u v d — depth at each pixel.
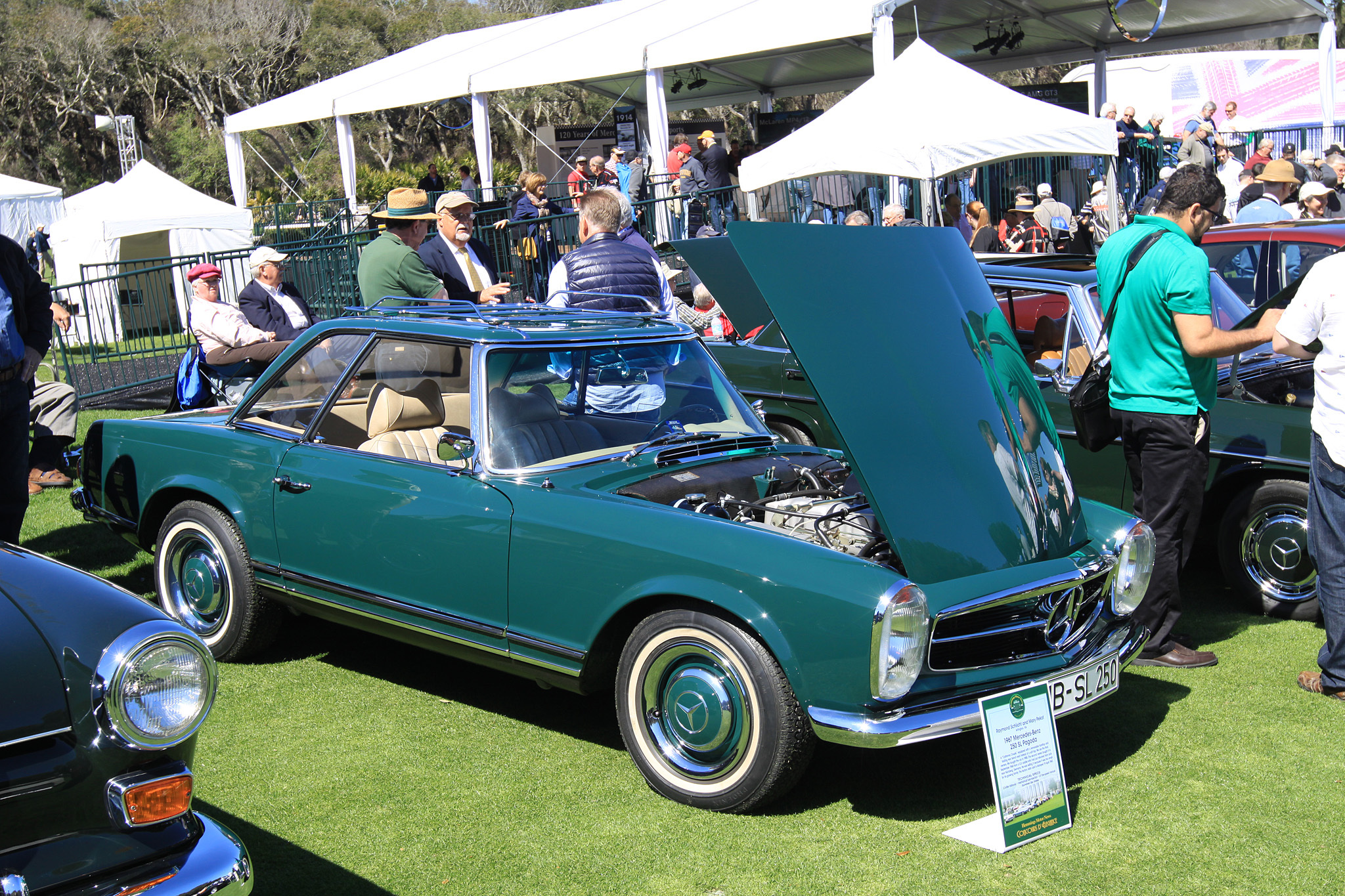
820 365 3.73
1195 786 3.91
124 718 2.43
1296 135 18.89
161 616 2.63
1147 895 3.22
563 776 3.98
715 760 3.67
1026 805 3.52
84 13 55.16
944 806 3.78
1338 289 4.36
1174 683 4.86
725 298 5.38
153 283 12.66
